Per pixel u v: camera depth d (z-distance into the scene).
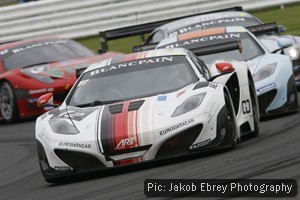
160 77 31.08
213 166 26.39
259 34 50.88
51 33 79.50
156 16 78.44
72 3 79.38
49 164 28.61
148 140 27.47
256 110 34.22
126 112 28.64
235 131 29.95
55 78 51.78
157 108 28.53
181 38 41.25
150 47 46.75
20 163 36.22
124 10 78.81
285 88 38.06
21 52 55.16
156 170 27.34
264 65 38.66
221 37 40.75
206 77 31.66
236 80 33.00
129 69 32.06
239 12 53.88
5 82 53.00
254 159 26.72
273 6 81.00
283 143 29.77
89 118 28.94
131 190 24.52
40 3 79.31
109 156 27.72
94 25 79.38
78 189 26.73
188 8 78.19
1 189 30.05
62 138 28.34
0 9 79.31
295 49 46.84
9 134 47.22
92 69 33.16
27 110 52.09
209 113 28.05
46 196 26.53
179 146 27.66
